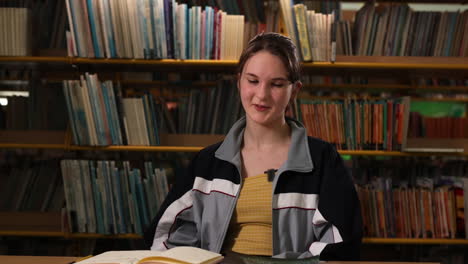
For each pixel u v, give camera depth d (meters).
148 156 2.58
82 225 2.16
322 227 1.19
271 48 1.20
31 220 2.18
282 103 1.21
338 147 2.18
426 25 2.26
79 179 2.16
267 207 1.20
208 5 2.36
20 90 2.63
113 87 2.16
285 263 0.91
